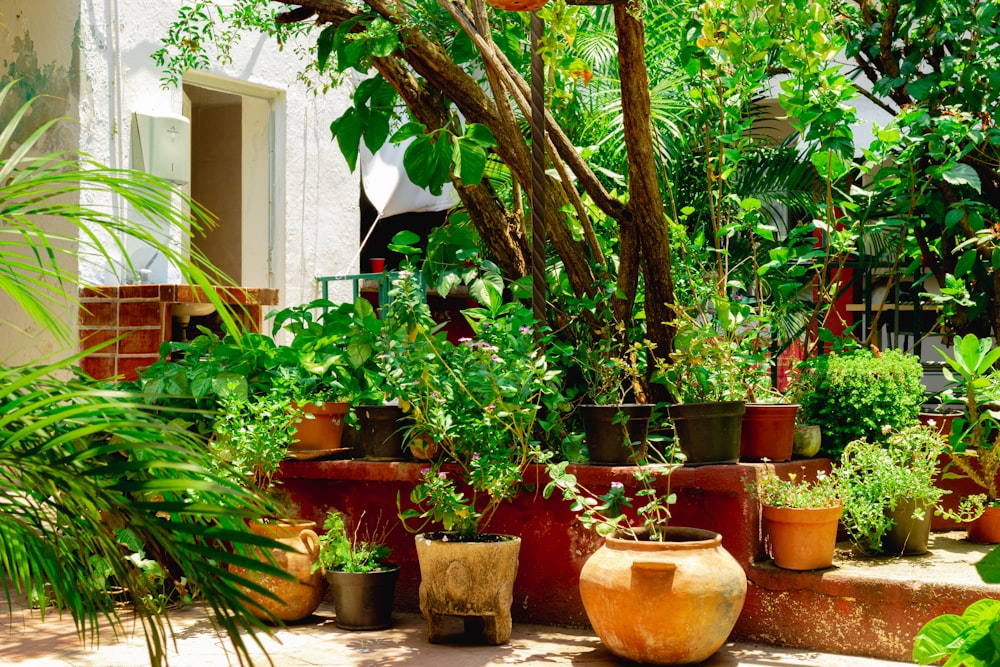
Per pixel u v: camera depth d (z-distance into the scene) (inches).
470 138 205.6
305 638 172.2
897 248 235.3
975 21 223.3
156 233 283.7
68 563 76.9
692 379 189.2
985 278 225.3
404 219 405.1
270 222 325.7
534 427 190.5
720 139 213.5
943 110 209.5
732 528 168.4
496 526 185.3
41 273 86.7
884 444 194.7
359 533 199.0
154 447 66.0
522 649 163.8
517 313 183.2
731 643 166.1
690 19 217.0
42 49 275.1
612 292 199.2
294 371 196.5
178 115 293.4
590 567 155.3
